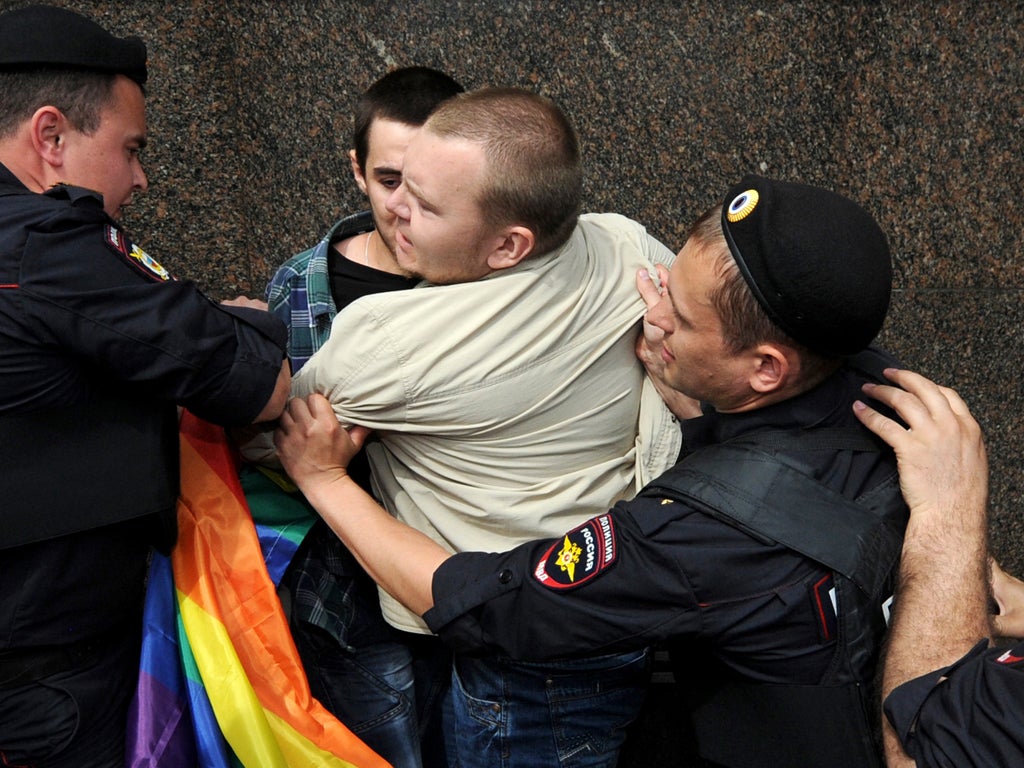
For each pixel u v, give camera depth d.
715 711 1.36
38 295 1.22
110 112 1.38
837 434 1.30
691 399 1.50
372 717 1.76
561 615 1.27
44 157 1.35
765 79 2.28
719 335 1.25
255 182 2.19
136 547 1.43
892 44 2.31
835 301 1.15
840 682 1.24
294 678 1.48
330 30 2.13
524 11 2.17
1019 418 2.65
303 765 1.45
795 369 1.25
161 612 1.47
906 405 1.30
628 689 1.61
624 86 2.24
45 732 1.38
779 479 1.24
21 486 1.28
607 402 1.48
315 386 1.45
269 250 2.23
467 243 1.32
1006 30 2.35
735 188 1.28
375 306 1.35
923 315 2.51
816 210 1.18
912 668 1.21
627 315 1.47
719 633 1.24
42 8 1.36
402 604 1.43
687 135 2.29
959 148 2.41
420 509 1.53
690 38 2.23
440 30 2.16
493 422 1.39
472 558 1.35
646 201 2.32
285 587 1.69
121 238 1.31
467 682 1.62
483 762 1.65
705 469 1.28
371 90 1.72
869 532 1.23
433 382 1.35
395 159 1.64
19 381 1.25
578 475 1.49
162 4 2.05
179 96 2.11
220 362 1.30
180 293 1.29
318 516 1.63
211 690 1.42
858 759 1.25
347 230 1.82
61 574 1.33
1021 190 2.47
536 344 1.38
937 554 1.23
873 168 2.39
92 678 1.42
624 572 1.24
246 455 1.57
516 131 1.27
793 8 2.24
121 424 1.34
